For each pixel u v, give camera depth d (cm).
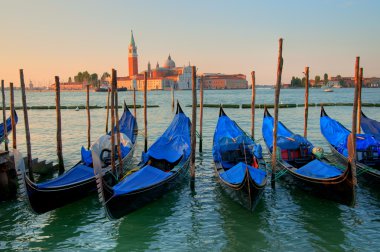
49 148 2369
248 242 1012
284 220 1141
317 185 1252
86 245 1012
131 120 2330
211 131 3070
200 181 1548
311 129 3147
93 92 16712
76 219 1171
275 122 1393
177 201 1318
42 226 1122
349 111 4988
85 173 1317
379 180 1316
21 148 2381
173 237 1052
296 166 1530
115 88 1395
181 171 1480
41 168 1627
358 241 1004
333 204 1256
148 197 1234
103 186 1053
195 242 1020
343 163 1620
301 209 1222
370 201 1277
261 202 1286
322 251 959
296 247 980
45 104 7431
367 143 1473
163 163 1530
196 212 1219
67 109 5844
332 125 1903
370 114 4441
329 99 8650
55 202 1176
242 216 1177
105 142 1614
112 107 1382
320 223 1115
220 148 1577
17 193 1401
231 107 5675
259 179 1233
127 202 1136
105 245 1012
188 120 2150
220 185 1405
